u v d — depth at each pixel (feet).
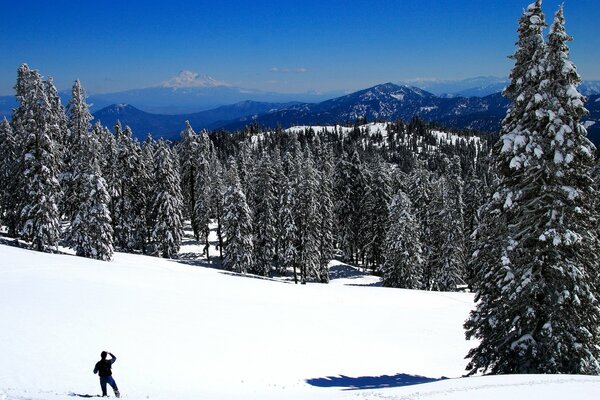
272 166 215.31
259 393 55.93
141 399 47.88
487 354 60.29
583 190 55.26
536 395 42.09
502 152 55.62
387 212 201.77
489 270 61.57
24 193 136.46
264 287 133.59
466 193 202.69
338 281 201.98
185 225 269.64
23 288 88.28
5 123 163.94
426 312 120.06
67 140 164.55
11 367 54.80
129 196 195.52
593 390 43.65
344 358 79.20
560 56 51.75
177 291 110.32
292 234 188.34
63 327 70.69
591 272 55.26
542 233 53.67
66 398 45.16
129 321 79.30
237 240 183.11
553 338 52.80
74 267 115.75
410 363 80.89
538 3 53.88
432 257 193.26
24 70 153.89
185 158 228.02
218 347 75.15
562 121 52.95
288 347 80.74
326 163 256.52
